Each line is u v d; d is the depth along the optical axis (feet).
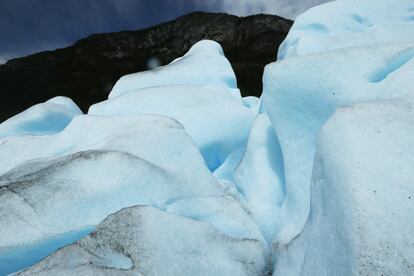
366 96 9.39
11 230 11.02
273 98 12.04
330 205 7.02
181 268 9.23
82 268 8.32
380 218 5.80
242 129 20.83
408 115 7.12
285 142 12.34
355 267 5.57
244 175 15.67
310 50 17.28
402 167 6.27
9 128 22.48
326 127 7.70
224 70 27.07
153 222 9.96
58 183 12.25
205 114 20.11
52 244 11.48
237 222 12.61
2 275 11.50
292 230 11.10
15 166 16.31
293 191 11.91
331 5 22.13
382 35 17.63
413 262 5.25
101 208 12.15
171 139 14.80
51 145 17.65
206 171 15.17
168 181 13.39
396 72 9.16
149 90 21.65
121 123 16.44
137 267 8.54
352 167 6.56
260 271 10.61
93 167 12.67
